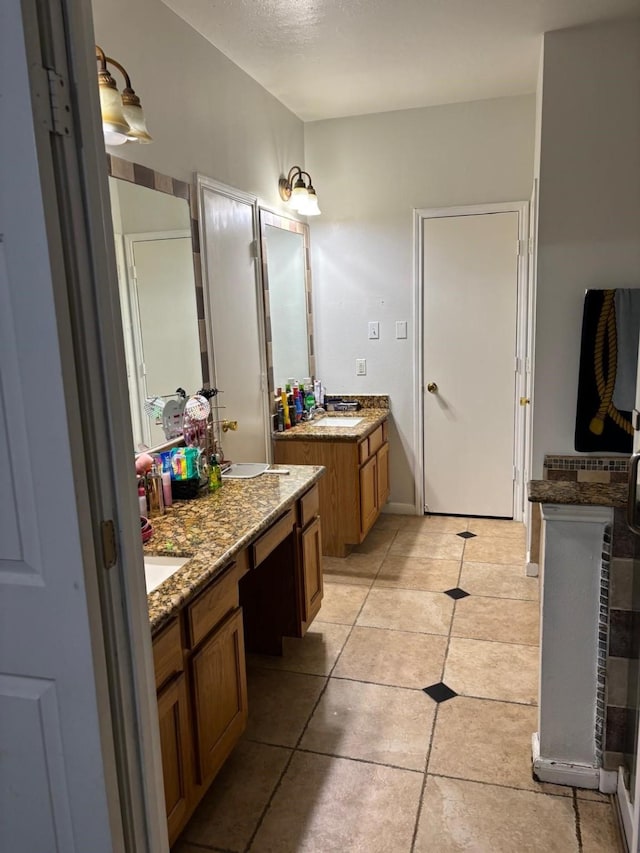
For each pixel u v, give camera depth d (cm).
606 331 269
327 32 271
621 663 175
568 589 177
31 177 91
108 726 109
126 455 111
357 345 429
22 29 88
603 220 273
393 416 430
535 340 288
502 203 387
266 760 203
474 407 415
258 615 262
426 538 392
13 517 103
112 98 176
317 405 425
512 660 255
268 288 350
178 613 155
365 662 257
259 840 172
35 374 97
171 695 150
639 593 162
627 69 264
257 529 196
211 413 282
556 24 265
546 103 273
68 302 97
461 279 403
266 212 344
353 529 355
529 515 331
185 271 260
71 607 103
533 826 173
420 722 219
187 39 260
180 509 218
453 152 390
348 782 192
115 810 112
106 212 105
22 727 112
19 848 119
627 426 272
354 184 411
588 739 185
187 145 262
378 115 399
